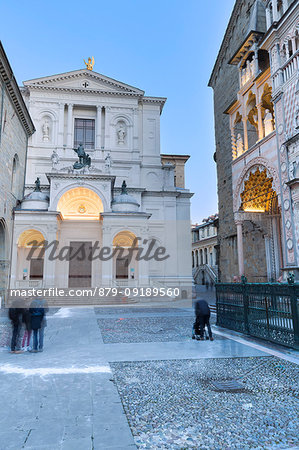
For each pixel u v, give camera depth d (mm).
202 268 53625
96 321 16547
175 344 10555
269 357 8734
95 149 38906
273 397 5879
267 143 17203
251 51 19891
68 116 39125
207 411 5305
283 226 15297
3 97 23828
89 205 34562
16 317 9859
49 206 30891
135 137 40156
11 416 5105
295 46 14859
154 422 4910
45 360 8641
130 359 8688
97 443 4262
